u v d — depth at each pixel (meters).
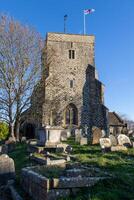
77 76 47.47
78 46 48.69
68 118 45.75
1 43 35.91
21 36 36.97
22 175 9.91
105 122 45.75
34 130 43.00
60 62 47.31
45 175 8.37
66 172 8.58
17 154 21.03
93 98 47.03
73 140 28.83
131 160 13.08
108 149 16.94
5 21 36.91
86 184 7.71
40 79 38.62
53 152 18.88
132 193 7.44
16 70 35.56
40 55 38.56
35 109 38.22
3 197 9.28
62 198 7.20
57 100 44.25
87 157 14.42
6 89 35.06
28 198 8.47
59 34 48.31
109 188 7.65
